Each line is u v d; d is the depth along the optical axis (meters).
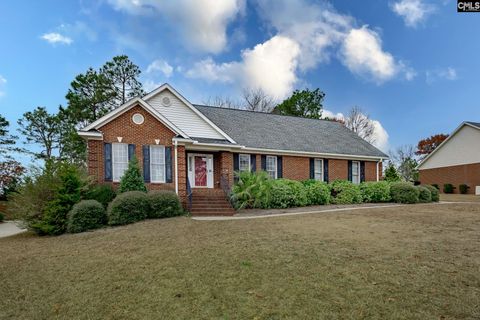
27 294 5.98
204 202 15.84
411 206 16.95
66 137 31.58
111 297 5.58
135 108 15.65
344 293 5.32
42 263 7.76
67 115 29.89
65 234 11.70
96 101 29.09
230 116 23.38
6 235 13.55
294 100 41.38
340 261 6.74
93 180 14.12
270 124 24.23
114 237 9.99
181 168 16.31
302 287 5.57
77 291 5.94
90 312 5.13
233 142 19.08
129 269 6.80
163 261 7.14
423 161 37.75
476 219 11.81
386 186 20.02
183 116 18.53
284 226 10.50
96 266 7.20
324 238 8.66
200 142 17.42
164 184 15.88
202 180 18.97
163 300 5.34
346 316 4.65
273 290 5.50
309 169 22.27
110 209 12.44
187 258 7.22
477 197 26.23
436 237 8.77
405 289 5.41
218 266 6.63
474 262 6.58
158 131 16.02
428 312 4.70
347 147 24.61
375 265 6.48
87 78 29.12
